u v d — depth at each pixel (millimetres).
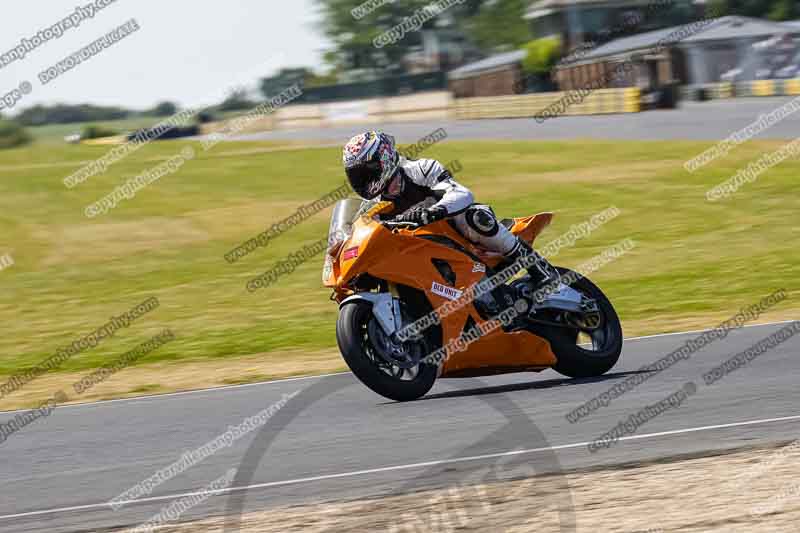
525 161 100500
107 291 57594
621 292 47406
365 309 22984
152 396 29906
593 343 26422
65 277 62094
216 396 28594
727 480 15500
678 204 71938
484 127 156125
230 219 80438
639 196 75938
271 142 159750
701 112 144250
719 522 13688
